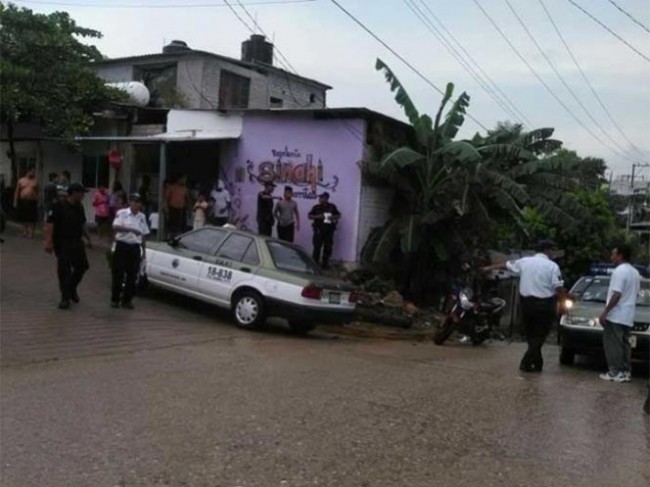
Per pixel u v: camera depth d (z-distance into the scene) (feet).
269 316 39.14
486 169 54.08
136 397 22.25
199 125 63.87
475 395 26.43
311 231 58.44
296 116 59.16
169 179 67.15
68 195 37.35
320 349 35.40
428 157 55.36
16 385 22.94
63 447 17.24
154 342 32.19
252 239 41.34
